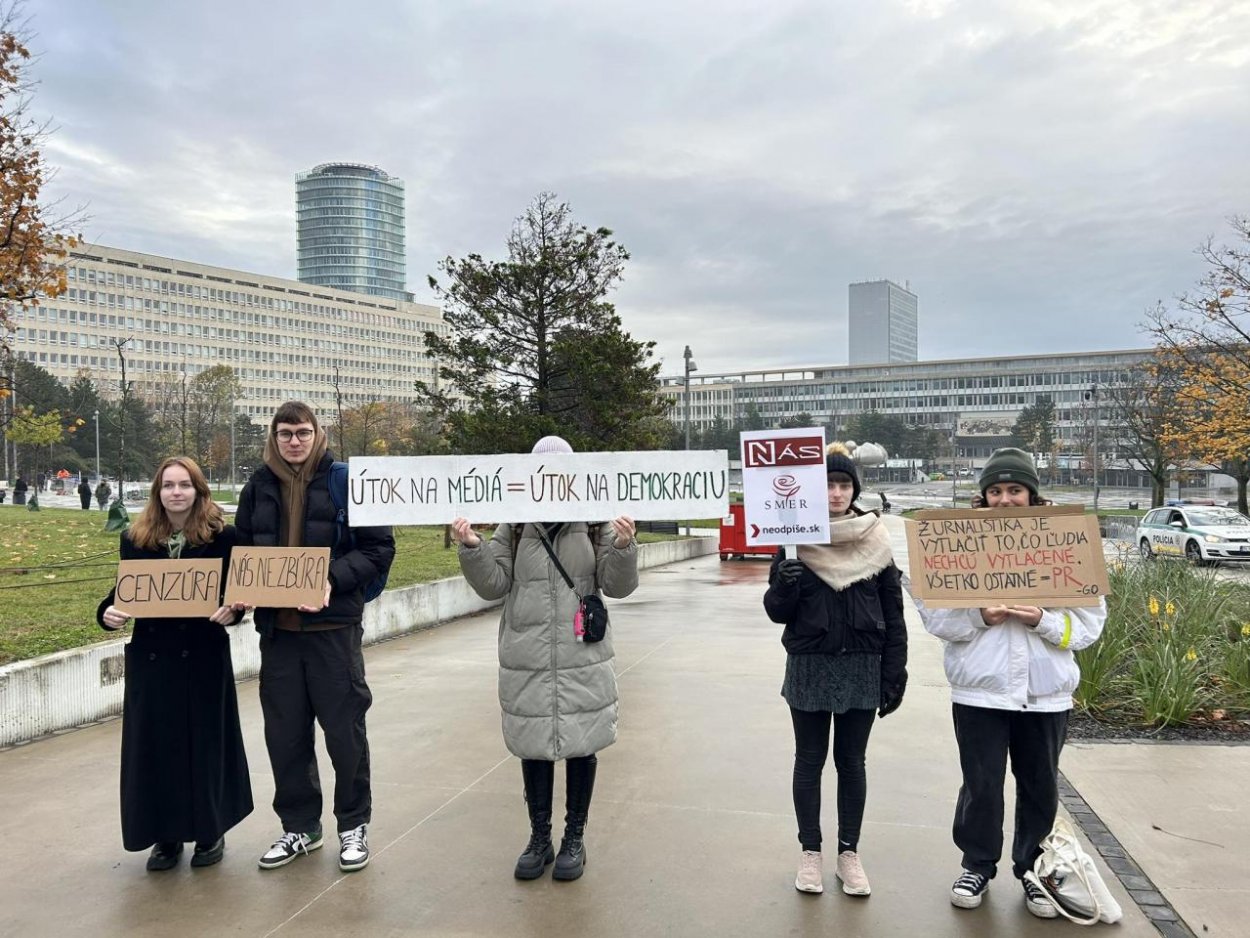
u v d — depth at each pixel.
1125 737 5.74
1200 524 22.17
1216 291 21.86
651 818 4.45
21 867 3.95
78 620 8.48
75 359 120.81
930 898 3.58
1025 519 3.50
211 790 3.84
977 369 134.88
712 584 16.47
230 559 3.83
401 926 3.38
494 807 4.64
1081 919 3.35
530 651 3.79
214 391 66.75
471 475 3.93
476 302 18.25
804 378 149.62
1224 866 3.81
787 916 3.43
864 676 3.57
